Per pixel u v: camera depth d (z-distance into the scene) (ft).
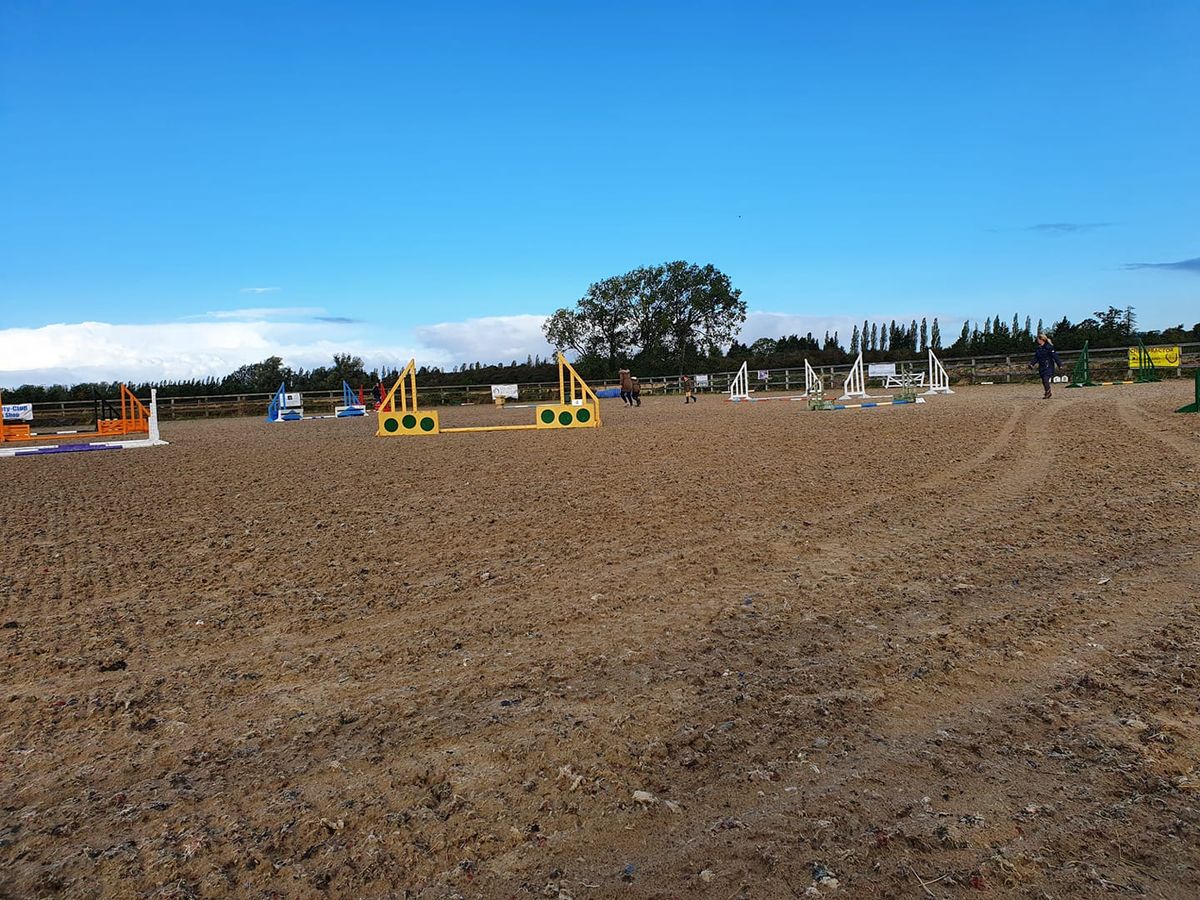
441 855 9.83
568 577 22.12
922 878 8.99
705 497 33.30
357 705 14.35
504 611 19.40
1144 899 8.49
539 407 81.30
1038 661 14.88
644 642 16.84
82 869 9.78
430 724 13.43
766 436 59.21
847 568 21.80
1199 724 12.16
